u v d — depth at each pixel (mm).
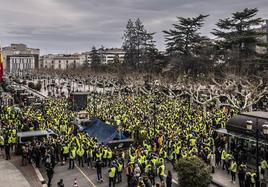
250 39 72625
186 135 34812
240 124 30250
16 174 29234
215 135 35906
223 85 60688
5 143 34250
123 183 27406
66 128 42000
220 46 76500
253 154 28750
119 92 81438
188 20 85688
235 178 27359
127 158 32875
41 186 26484
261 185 24500
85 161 33125
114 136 36531
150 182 24375
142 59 120438
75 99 63438
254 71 70562
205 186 24188
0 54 47469
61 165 32500
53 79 136000
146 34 122875
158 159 26797
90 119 48250
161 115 49969
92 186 26812
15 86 105562
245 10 74688
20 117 47656
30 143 33156
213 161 29516
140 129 39094
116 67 122625
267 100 61188
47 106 62594
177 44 86688
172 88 74812
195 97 61469
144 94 86375
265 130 22531
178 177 25078
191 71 83312
